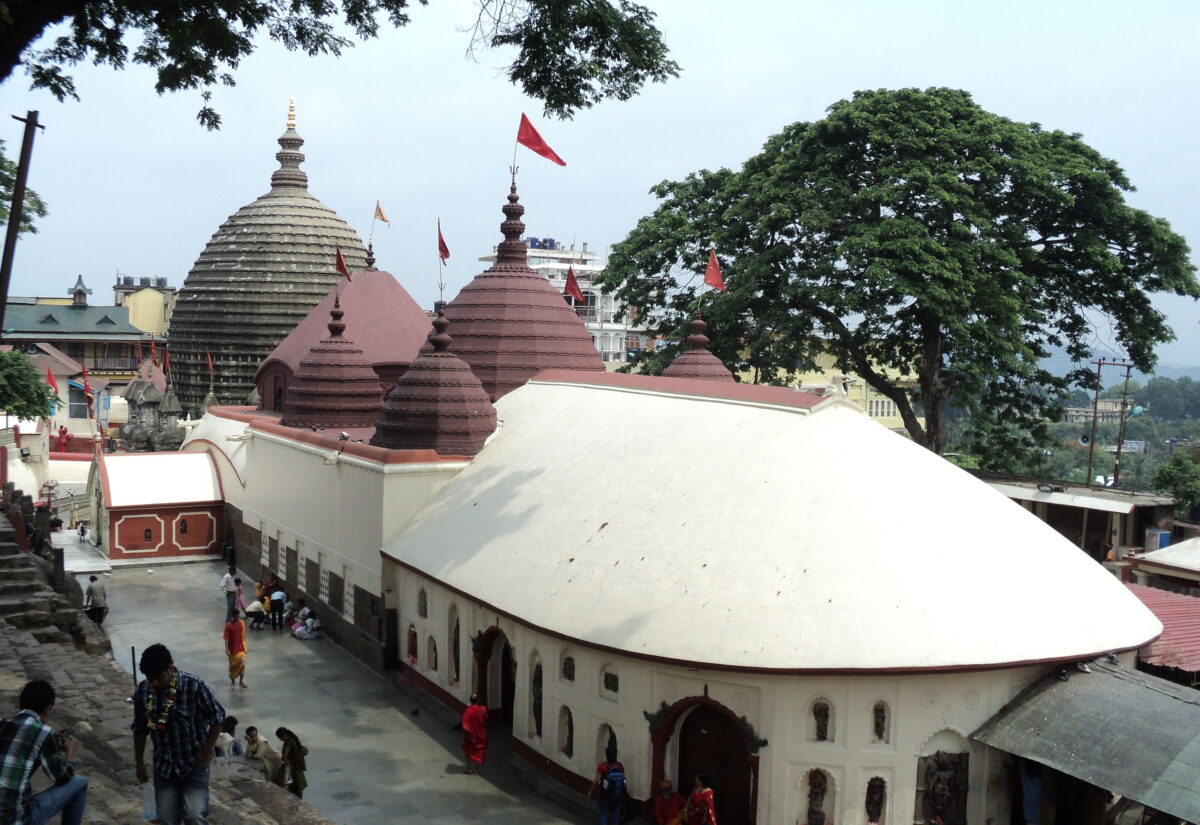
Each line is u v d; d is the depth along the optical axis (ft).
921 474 84.38
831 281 157.58
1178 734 67.62
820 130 162.09
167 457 176.14
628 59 78.64
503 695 96.07
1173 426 487.20
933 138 156.15
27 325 355.56
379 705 102.12
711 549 79.25
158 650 43.04
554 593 84.43
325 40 76.69
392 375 173.88
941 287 146.92
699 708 76.69
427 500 113.70
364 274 183.21
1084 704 72.38
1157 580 123.03
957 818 73.67
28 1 58.34
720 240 171.42
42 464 231.50
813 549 76.89
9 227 62.85
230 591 127.24
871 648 71.41
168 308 449.48
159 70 77.36
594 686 79.61
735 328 168.86
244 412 186.19
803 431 85.97
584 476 97.50
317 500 131.13
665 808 74.84
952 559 77.41
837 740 72.13
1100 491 150.41
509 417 124.47
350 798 80.94
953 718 73.05
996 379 181.37
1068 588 80.53
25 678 67.46
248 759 74.33
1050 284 173.58
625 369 192.75
